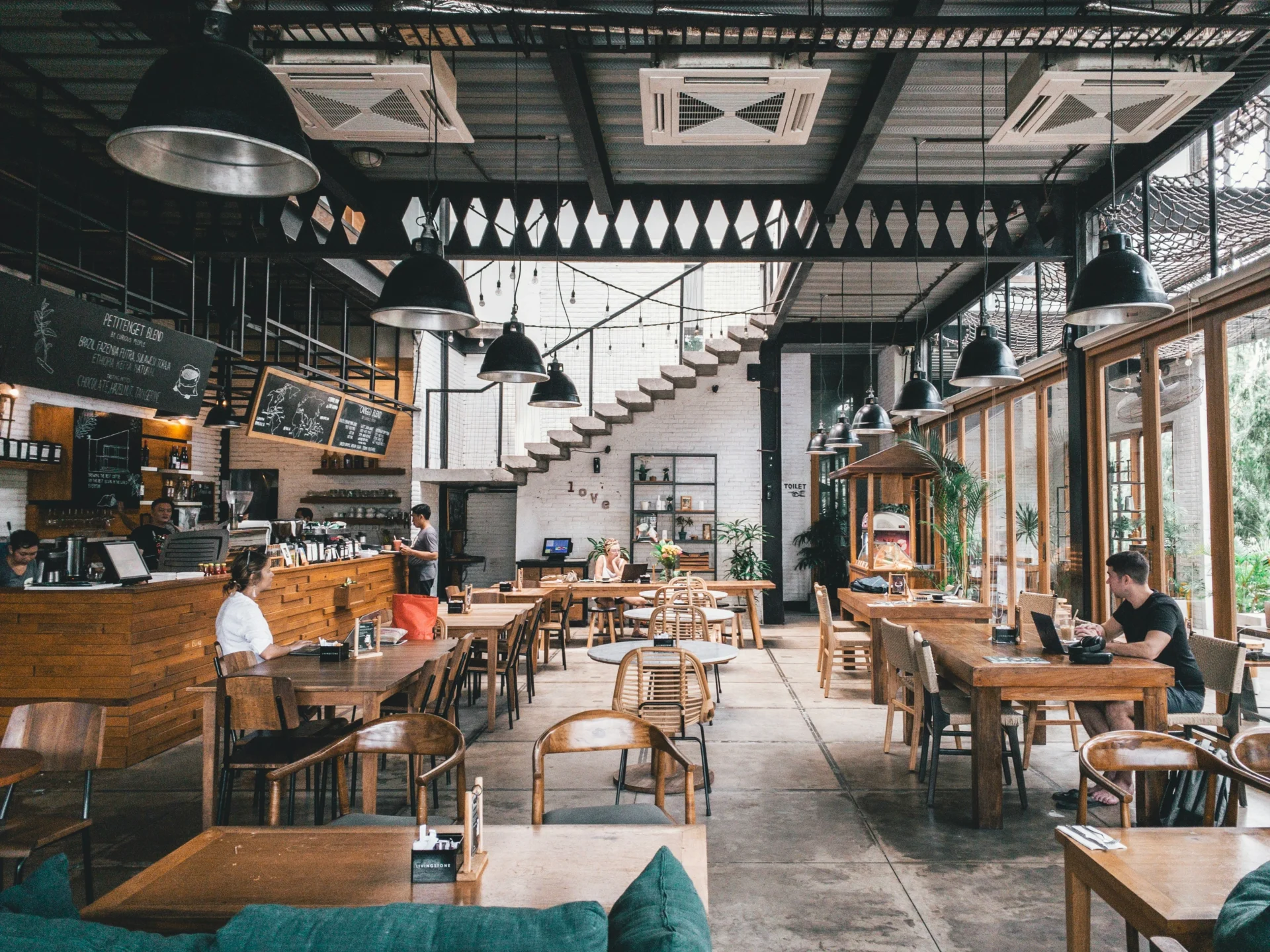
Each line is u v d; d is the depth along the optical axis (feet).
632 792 15.28
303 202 20.39
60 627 17.02
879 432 29.73
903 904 10.71
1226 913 4.82
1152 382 20.20
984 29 11.72
